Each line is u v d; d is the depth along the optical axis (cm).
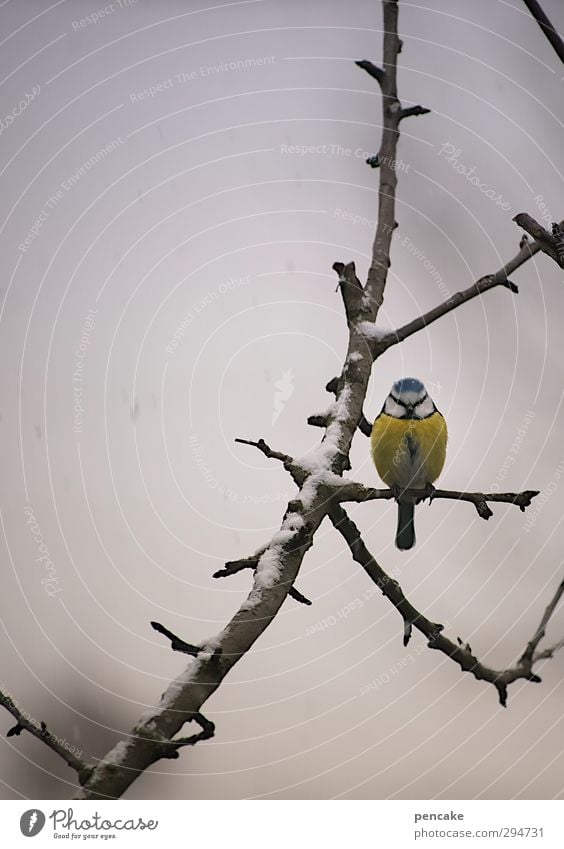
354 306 663
